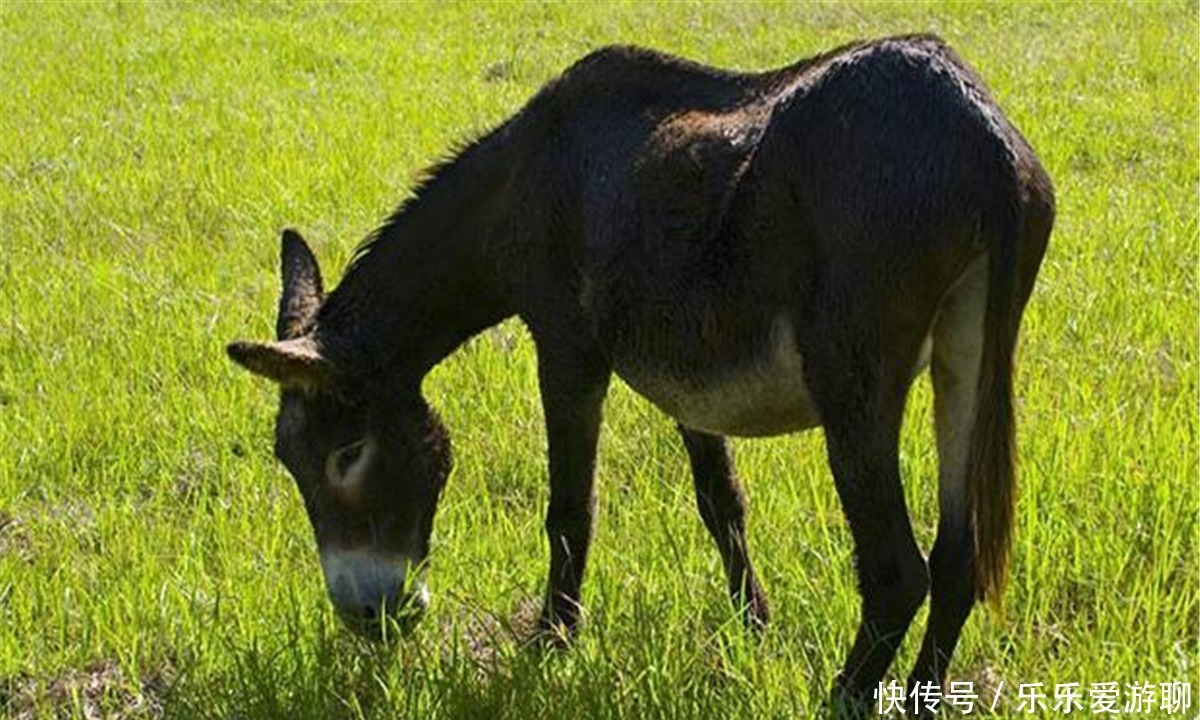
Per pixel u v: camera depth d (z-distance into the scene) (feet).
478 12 88.48
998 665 25.30
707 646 25.68
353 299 27.25
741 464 32.04
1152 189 50.42
